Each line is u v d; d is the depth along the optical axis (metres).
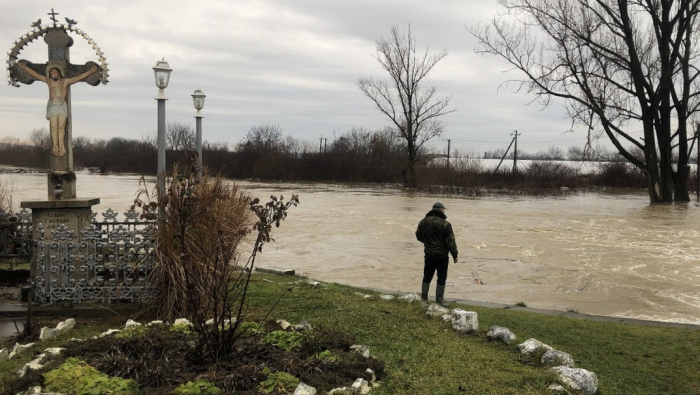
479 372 5.04
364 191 50.31
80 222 8.04
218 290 5.57
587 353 6.27
